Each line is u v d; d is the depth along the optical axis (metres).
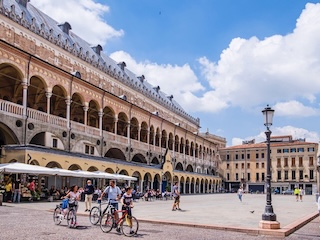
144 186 60.50
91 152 47.59
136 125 61.59
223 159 127.69
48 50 46.62
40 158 35.25
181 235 16.67
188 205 39.03
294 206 42.25
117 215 16.66
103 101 51.06
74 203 18.12
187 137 84.56
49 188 40.97
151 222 21.47
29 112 37.69
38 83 43.94
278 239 16.58
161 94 94.19
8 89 43.84
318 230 20.58
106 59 69.00
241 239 16.08
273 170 117.88
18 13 44.84
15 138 35.88
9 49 35.50
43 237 14.62
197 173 85.94
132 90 69.38
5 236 14.45
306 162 112.44
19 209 25.61
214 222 21.47
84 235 15.61
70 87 44.41
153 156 65.50
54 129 40.91
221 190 105.19
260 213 29.44
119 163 49.12
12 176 35.72
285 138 128.25
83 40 64.62
